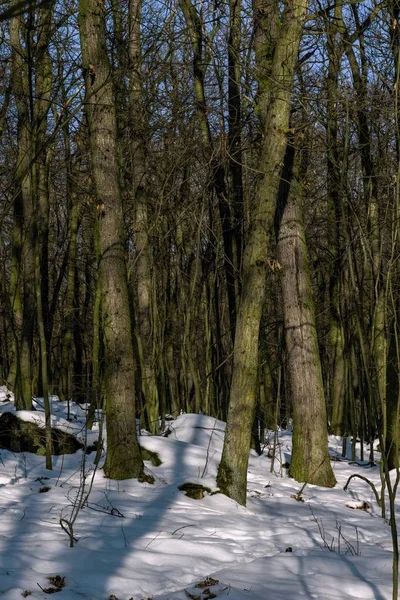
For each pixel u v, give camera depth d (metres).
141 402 12.41
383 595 5.00
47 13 10.91
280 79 7.95
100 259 8.12
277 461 10.84
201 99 13.70
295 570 5.48
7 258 20.53
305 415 9.74
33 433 9.27
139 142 12.23
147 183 13.59
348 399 15.59
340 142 12.52
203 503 7.41
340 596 4.93
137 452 8.09
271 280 15.99
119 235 8.15
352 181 12.52
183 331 16.25
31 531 5.84
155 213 13.45
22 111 11.44
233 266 12.95
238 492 7.68
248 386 7.76
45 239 15.59
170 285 17.67
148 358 11.87
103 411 8.17
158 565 5.35
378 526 7.27
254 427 11.71
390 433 10.26
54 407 14.16
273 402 15.15
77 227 18.05
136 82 12.05
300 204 10.14
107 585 4.77
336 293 17.08
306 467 9.62
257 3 10.09
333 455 13.04
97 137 8.11
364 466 11.52
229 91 13.27
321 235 17.62
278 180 7.95
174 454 8.88
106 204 8.09
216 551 5.80
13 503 6.80
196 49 13.69
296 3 8.06
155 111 13.84
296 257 10.02
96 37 8.09
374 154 13.32
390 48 11.95
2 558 5.04
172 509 7.00
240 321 7.83
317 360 9.90
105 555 5.36
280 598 4.77
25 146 11.57
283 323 10.52
